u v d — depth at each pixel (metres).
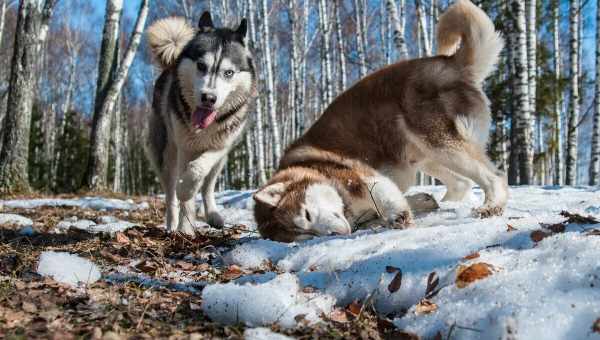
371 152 1.94
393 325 1.09
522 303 0.96
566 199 2.37
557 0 7.47
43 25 4.74
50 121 15.27
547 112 7.18
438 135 1.85
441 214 1.89
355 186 1.82
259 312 1.11
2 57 12.55
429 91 1.87
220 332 1.05
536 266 1.08
